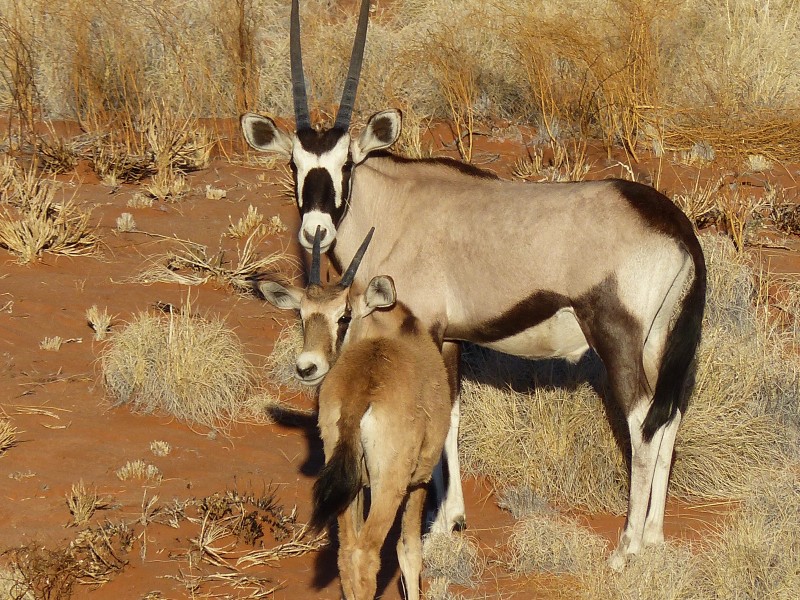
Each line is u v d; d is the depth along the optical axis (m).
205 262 23.72
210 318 21.70
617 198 15.47
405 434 13.21
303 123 16.83
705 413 18.81
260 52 34.28
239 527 15.73
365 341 14.03
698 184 28.36
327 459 13.37
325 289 14.12
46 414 18.27
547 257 15.63
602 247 15.32
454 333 16.77
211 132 31.09
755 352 20.41
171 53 33.28
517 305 15.96
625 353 15.34
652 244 15.16
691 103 32.38
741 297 22.47
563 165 29.58
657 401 15.25
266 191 28.14
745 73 33.72
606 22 33.53
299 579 14.88
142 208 26.48
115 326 20.95
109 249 24.25
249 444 18.39
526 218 15.89
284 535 15.82
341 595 14.53
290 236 25.58
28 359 19.75
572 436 18.28
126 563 14.72
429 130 31.94
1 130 30.22
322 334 13.87
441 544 15.73
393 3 39.50
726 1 35.66
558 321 15.89
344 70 33.59
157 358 19.31
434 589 14.68
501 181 17.09
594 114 31.62
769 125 31.11
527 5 34.31
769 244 26.00
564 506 17.75
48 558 14.45
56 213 24.94
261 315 22.28
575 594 14.66
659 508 16.05
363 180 17.23
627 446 18.19
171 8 34.97
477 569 15.61
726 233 26.02
